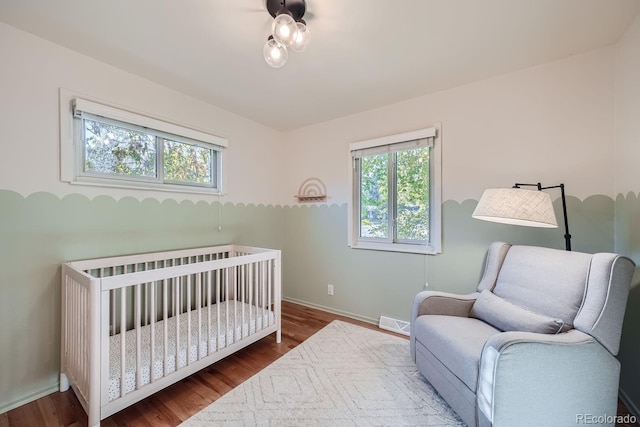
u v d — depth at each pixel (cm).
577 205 193
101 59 194
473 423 131
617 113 178
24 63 165
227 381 185
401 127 268
